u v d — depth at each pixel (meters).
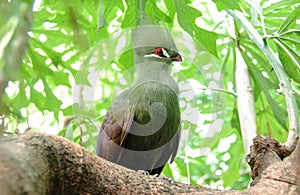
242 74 11.24
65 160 6.43
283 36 9.80
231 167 14.29
